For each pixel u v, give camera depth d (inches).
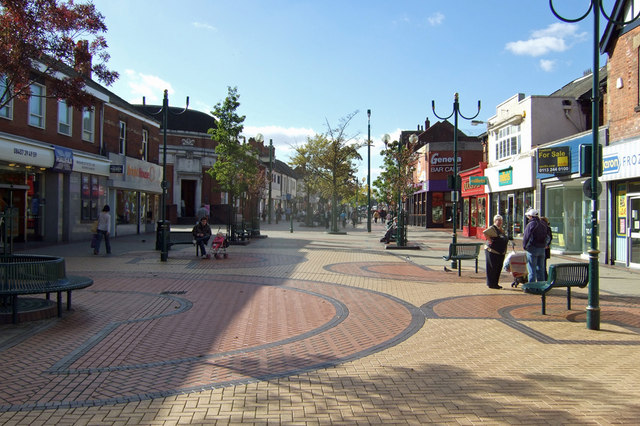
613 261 622.2
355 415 171.9
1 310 310.7
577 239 767.1
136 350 249.1
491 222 1078.4
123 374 213.2
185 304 362.9
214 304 365.7
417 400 186.4
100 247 789.9
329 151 1382.9
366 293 421.4
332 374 215.5
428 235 1288.1
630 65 583.8
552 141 862.5
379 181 1828.2
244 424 163.8
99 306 351.3
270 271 547.8
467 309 359.6
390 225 981.2
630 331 296.2
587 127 882.1
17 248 727.1
